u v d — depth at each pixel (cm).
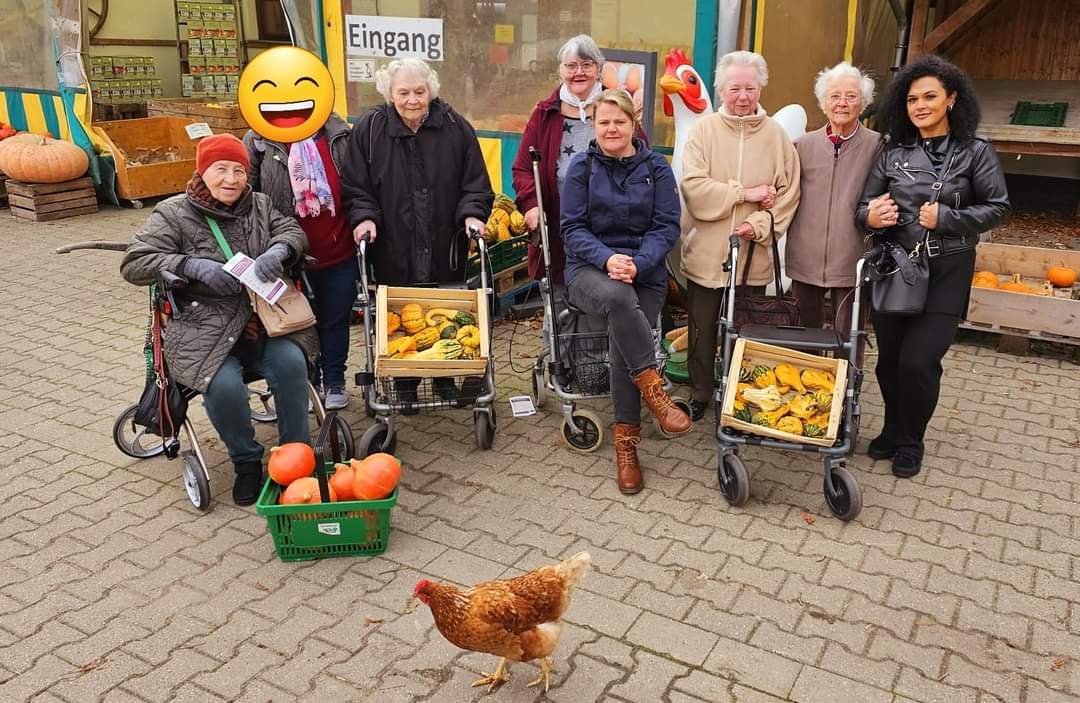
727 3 604
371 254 496
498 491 440
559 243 503
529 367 602
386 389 460
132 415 460
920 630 338
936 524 411
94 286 766
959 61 894
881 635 336
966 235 407
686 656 325
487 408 468
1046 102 827
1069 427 509
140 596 360
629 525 410
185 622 344
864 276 421
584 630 338
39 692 308
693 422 515
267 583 369
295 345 426
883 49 816
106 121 1161
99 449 483
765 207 455
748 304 458
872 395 555
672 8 623
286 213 473
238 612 350
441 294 462
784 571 375
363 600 357
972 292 612
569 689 309
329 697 306
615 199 425
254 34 1361
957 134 406
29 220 1001
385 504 372
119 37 1247
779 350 418
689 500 432
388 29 754
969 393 555
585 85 480
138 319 686
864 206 427
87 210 1035
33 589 364
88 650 329
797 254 471
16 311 702
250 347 423
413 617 347
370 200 474
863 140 446
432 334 450
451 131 477
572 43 475
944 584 367
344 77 787
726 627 340
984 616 347
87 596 360
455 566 379
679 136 579
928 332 422
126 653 327
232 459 422
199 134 473
